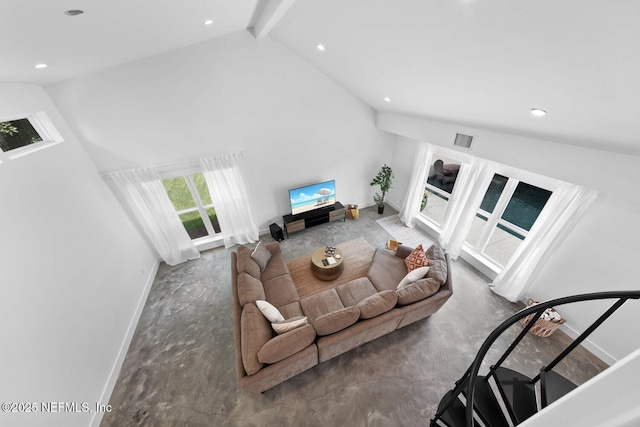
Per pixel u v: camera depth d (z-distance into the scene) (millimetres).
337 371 2934
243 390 2814
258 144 4590
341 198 6125
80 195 3191
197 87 3748
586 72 1455
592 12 1086
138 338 3459
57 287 2531
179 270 4684
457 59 2008
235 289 3289
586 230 2857
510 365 2977
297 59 4152
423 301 2980
